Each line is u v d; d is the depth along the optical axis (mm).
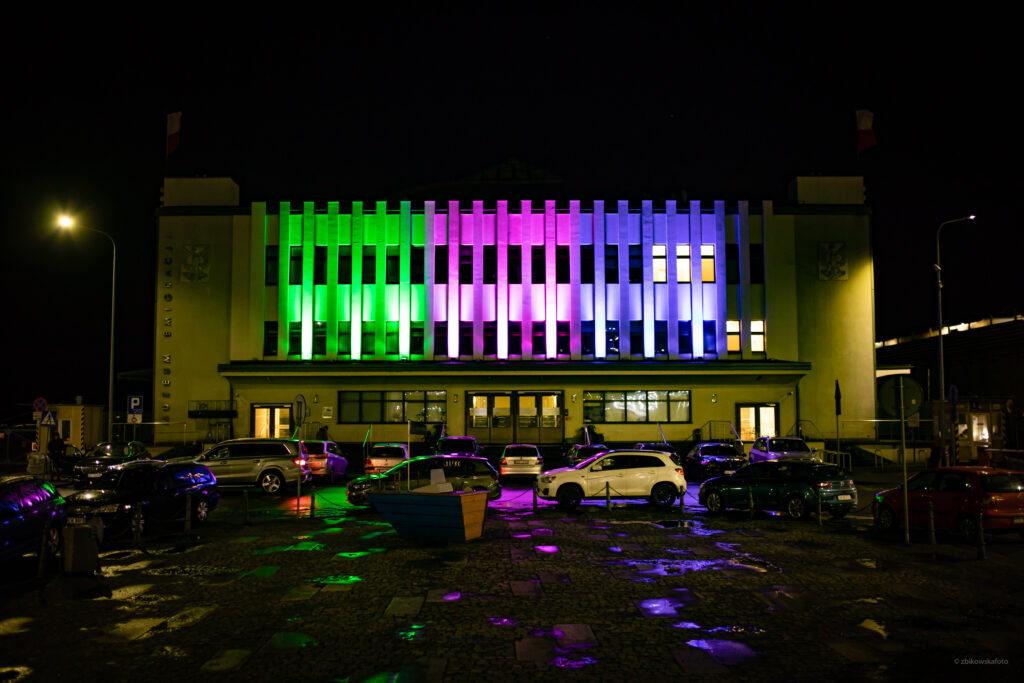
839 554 14000
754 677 7422
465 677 7438
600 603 10352
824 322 39531
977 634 8844
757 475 19844
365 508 21609
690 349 38781
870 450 38000
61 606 10352
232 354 38562
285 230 38906
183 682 7379
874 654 8125
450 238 38906
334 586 11445
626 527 17641
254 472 25906
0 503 12000
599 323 38531
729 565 12984
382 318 38719
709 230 39312
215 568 12898
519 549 14625
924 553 14070
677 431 38594
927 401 40250
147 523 16766
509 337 38688
